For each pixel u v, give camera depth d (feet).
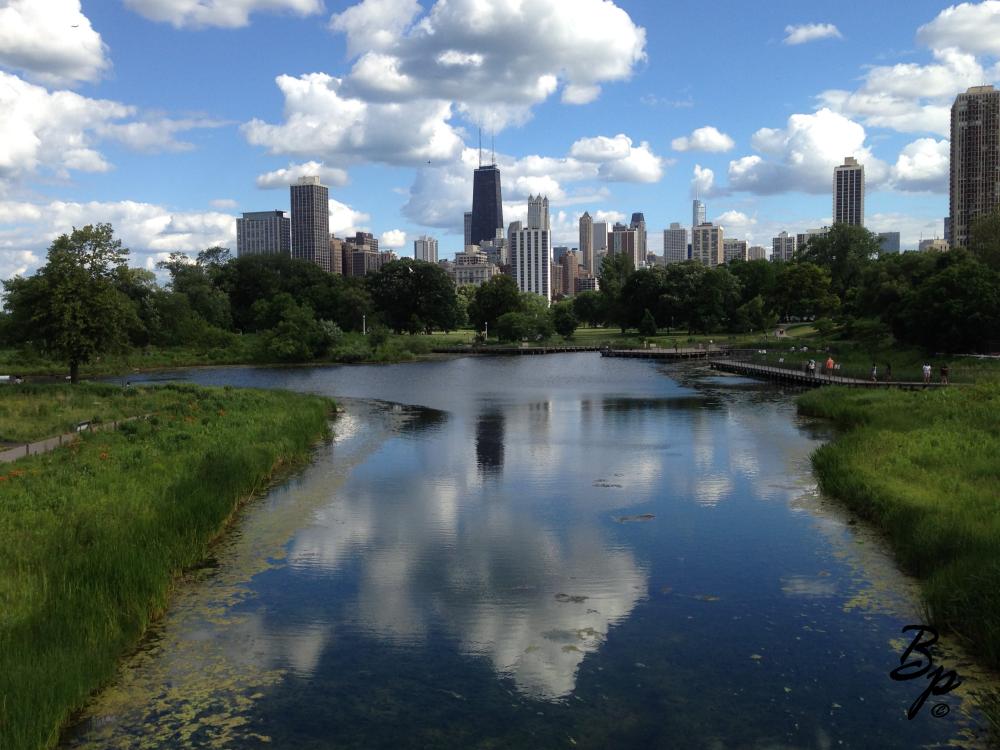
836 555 61.46
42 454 87.51
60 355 191.52
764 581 56.24
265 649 45.78
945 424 103.35
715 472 95.66
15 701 35.09
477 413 164.14
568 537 68.64
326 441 124.26
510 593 54.80
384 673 42.73
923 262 322.34
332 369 323.78
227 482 79.10
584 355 414.00
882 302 304.71
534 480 92.94
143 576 50.88
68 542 55.67
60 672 38.60
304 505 80.79
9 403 136.98
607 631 48.03
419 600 53.57
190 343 374.84
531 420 150.82
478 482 92.12
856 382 183.21
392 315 515.50
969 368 196.24
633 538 67.82
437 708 38.93
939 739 35.32
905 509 65.10
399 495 85.40
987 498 64.90
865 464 82.74
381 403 186.70
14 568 51.03
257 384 249.14
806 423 137.80
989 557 49.08
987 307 232.32
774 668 42.55
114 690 40.75
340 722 37.63
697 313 478.18
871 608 50.47
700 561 61.16
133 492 69.51
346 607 52.34
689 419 147.74
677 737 36.04
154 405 140.36
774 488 85.81
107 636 44.37
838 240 492.13
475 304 547.90
